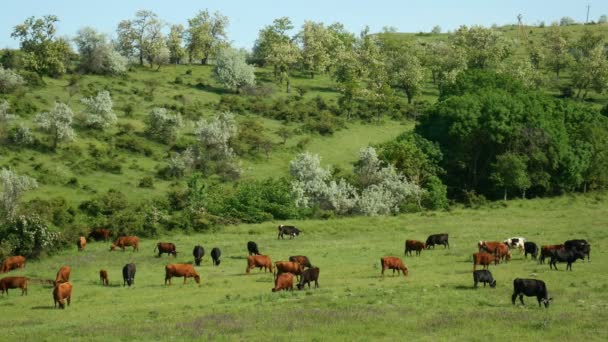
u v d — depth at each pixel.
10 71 105.44
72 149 86.81
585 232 55.03
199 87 129.38
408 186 75.19
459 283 35.34
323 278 38.44
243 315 27.84
